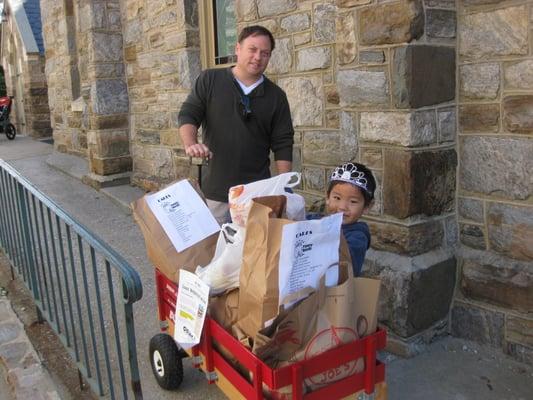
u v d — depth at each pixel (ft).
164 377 9.15
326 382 6.12
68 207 21.04
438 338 10.66
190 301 7.10
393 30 9.58
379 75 9.97
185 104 9.97
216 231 7.93
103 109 22.88
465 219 10.56
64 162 28.48
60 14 28.76
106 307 12.69
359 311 6.30
